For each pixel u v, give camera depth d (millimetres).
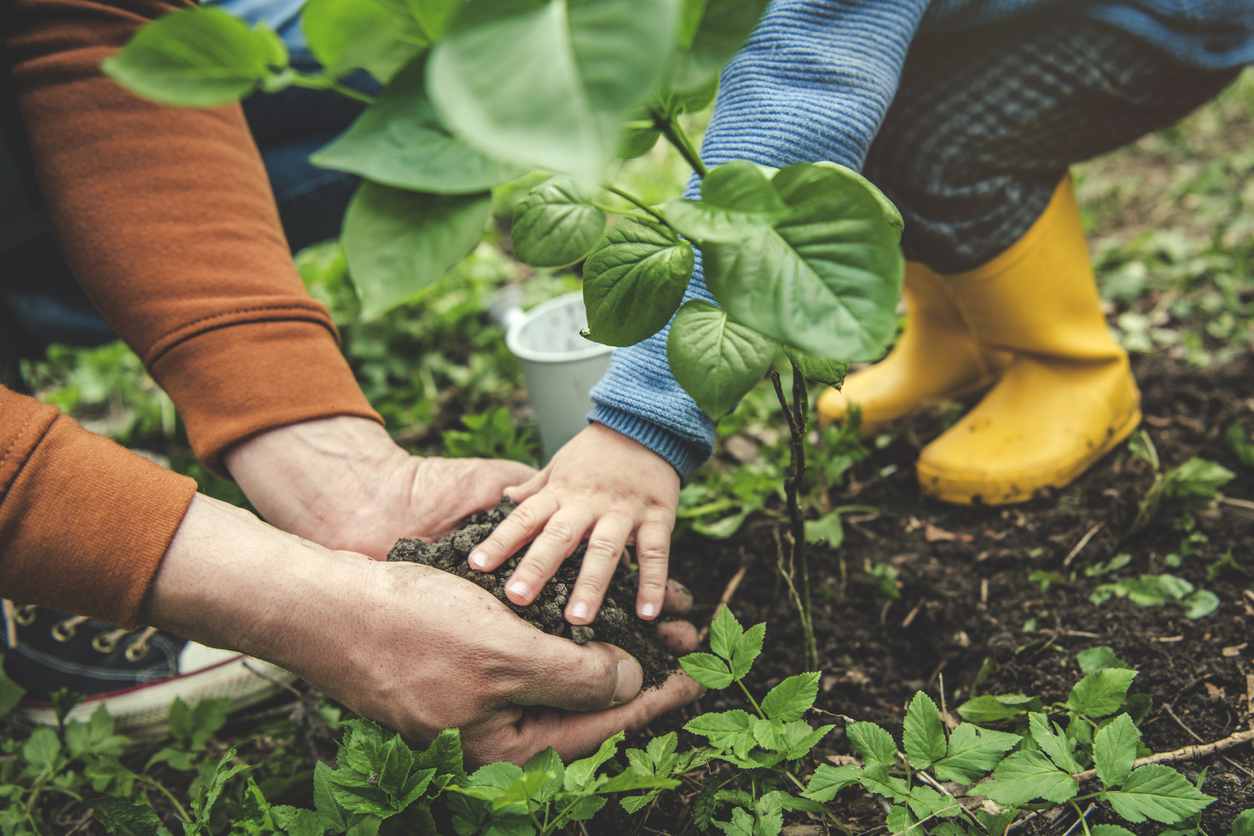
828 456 1580
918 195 1395
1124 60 1279
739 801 964
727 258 647
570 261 718
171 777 1293
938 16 1195
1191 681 1153
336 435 1147
